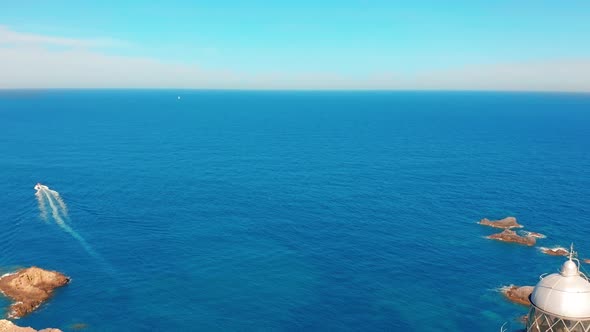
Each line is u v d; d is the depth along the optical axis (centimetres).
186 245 7012
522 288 5541
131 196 9569
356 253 6756
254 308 5319
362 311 5269
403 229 7719
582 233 7500
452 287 5791
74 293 5609
